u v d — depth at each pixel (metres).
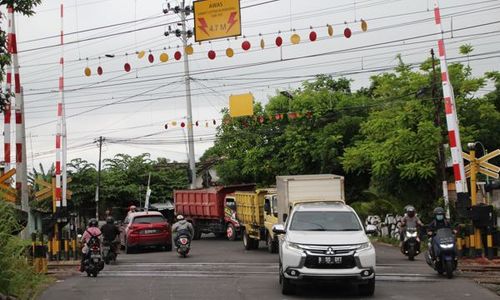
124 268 19.69
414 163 27.25
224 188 34.81
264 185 39.34
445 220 16.12
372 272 12.41
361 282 12.41
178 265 20.09
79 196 50.53
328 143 37.69
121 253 28.17
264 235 26.11
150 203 54.31
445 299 12.12
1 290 11.55
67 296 13.20
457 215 21.30
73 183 50.72
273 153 42.16
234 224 32.72
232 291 13.43
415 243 19.98
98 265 17.23
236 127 43.78
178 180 56.62
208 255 24.39
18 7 11.68
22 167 21.27
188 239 23.80
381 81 31.25
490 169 20.36
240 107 26.41
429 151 27.42
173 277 16.44
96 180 51.72
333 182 20.53
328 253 12.28
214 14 16.88
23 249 12.59
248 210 27.56
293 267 12.43
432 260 15.98
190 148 40.19
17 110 19.86
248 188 35.53
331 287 13.89
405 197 30.58
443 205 24.03
